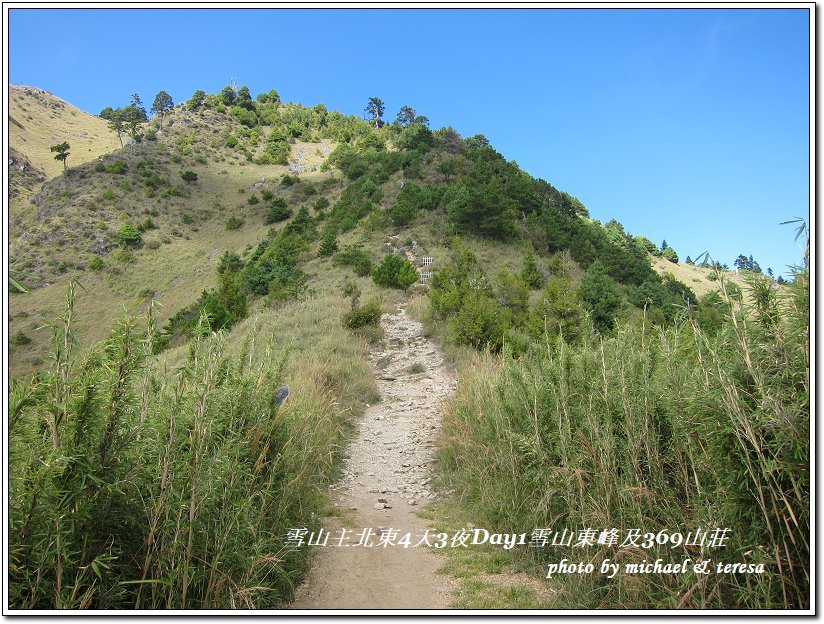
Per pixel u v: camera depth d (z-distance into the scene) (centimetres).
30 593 267
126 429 315
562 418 488
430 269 3247
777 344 299
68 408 285
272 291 2855
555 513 497
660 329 413
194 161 8781
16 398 260
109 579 307
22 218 6625
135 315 314
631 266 4316
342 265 3525
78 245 5700
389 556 531
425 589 451
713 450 313
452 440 850
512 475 588
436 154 6481
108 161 8031
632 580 365
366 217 4653
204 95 11600
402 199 4612
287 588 443
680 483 374
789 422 277
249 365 516
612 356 451
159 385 367
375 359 1678
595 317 2122
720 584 330
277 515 468
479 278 2244
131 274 5303
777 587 296
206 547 342
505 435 621
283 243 4650
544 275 3366
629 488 372
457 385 1161
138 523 316
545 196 6134
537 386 550
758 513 298
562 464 464
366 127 11356
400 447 965
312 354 1403
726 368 313
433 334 1936
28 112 11094
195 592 344
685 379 357
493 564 502
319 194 6831
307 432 691
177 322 2541
